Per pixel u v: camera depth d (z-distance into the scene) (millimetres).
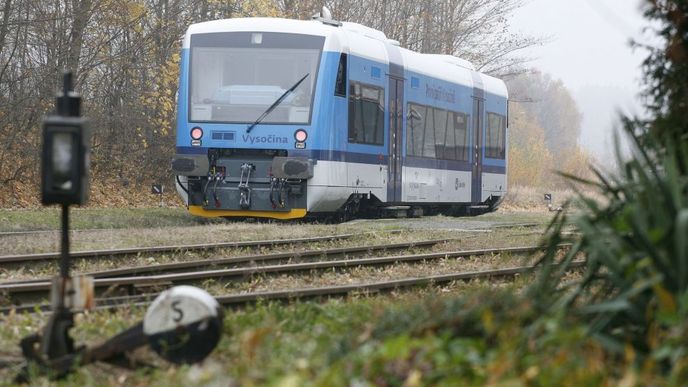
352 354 10305
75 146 11352
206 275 21422
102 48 64062
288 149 40375
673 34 13961
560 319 10539
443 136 51500
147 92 65812
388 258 27078
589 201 12555
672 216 11133
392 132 45844
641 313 10898
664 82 14141
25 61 61594
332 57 40688
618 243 11258
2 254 26484
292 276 23766
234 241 31906
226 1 69750
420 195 48938
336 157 40969
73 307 12344
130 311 16531
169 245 29906
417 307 11828
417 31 91625
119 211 50938
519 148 132375
